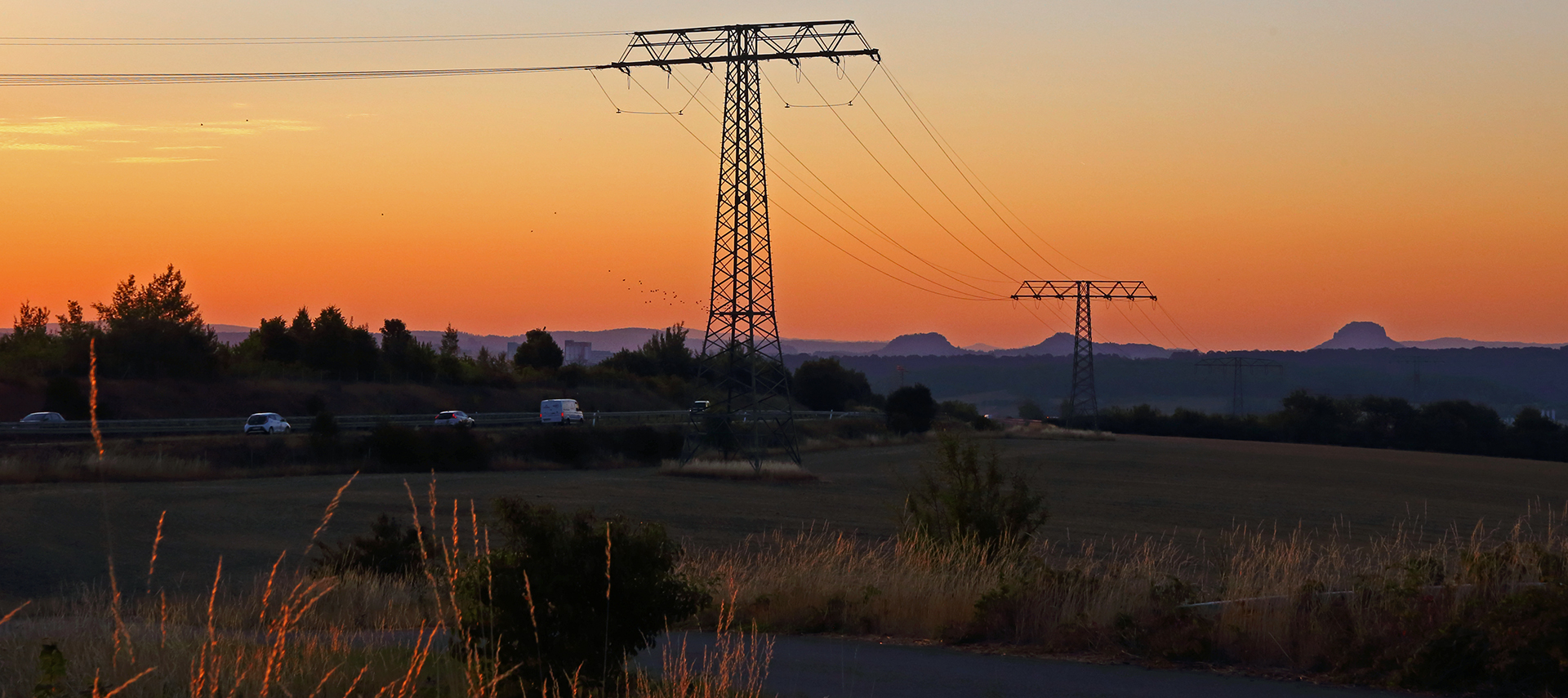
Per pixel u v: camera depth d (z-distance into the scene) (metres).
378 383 95.25
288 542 33.94
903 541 20.16
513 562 8.25
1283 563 14.76
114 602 8.49
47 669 7.82
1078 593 13.38
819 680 10.62
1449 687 9.72
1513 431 127.06
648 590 8.48
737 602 15.16
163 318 84.38
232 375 85.38
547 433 68.69
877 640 12.91
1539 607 9.75
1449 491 65.75
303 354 94.81
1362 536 39.72
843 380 136.12
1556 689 9.33
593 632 8.27
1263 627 11.45
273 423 63.12
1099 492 57.91
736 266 55.78
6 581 26.64
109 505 39.78
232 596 20.11
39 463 46.53
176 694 7.97
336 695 8.46
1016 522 19.80
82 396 66.88
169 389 76.19
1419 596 11.07
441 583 9.62
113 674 8.40
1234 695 9.86
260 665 8.19
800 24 49.69
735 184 53.88
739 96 52.22
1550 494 65.25
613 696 8.58
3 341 87.12
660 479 57.78
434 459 61.06
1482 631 9.88
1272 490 62.47
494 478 57.31
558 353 125.31
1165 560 26.80
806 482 57.62
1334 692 9.84
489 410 99.62
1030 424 138.38
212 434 62.94
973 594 14.35
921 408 106.50
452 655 8.42
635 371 135.75
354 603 16.03
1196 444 114.12
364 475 55.84
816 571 16.78
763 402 65.19
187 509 39.97
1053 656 11.70
